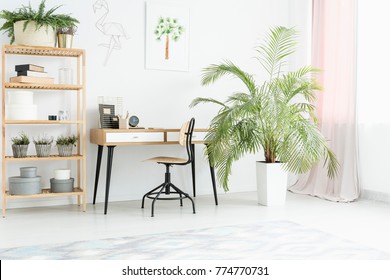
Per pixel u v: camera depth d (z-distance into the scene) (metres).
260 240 2.90
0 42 3.84
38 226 3.26
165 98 4.50
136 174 4.41
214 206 4.05
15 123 3.61
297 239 2.92
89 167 4.20
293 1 5.04
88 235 3.01
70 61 4.10
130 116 4.34
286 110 3.75
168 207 3.99
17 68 3.64
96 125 4.21
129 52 4.33
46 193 3.71
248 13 4.88
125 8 4.30
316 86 4.14
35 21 3.61
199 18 4.64
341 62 4.50
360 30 4.44
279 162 4.17
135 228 3.21
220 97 4.77
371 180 4.39
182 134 3.77
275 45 4.20
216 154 3.80
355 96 4.36
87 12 4.14
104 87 4.23
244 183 4.96
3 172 3.58
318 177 4.61
